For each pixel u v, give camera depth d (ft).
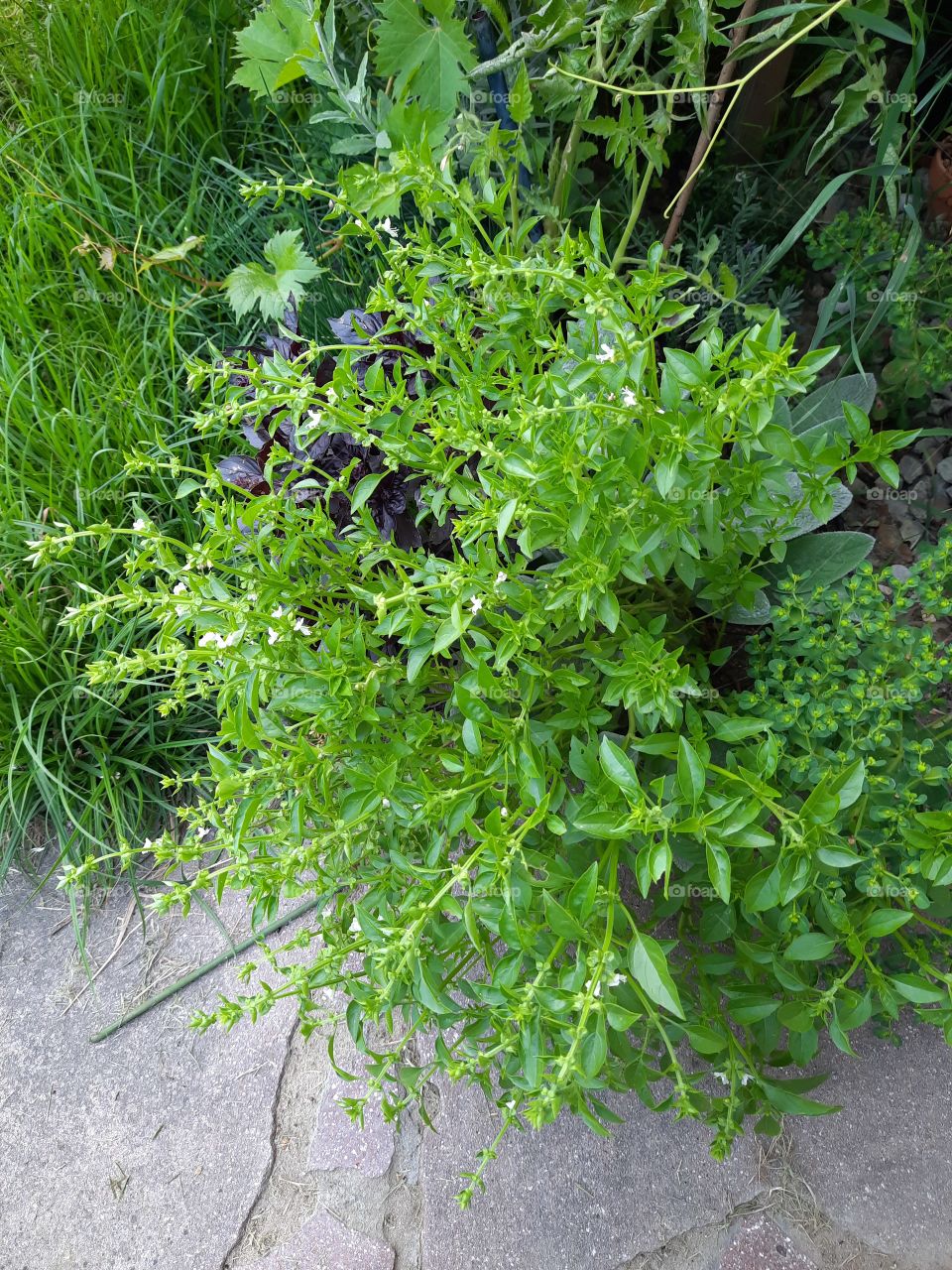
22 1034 3.04
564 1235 2.61
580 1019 1.86
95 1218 2.75
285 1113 2.85
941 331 3.41
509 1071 2.11
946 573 2.53
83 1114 2.90
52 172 3.98
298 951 3.07
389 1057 2.27
